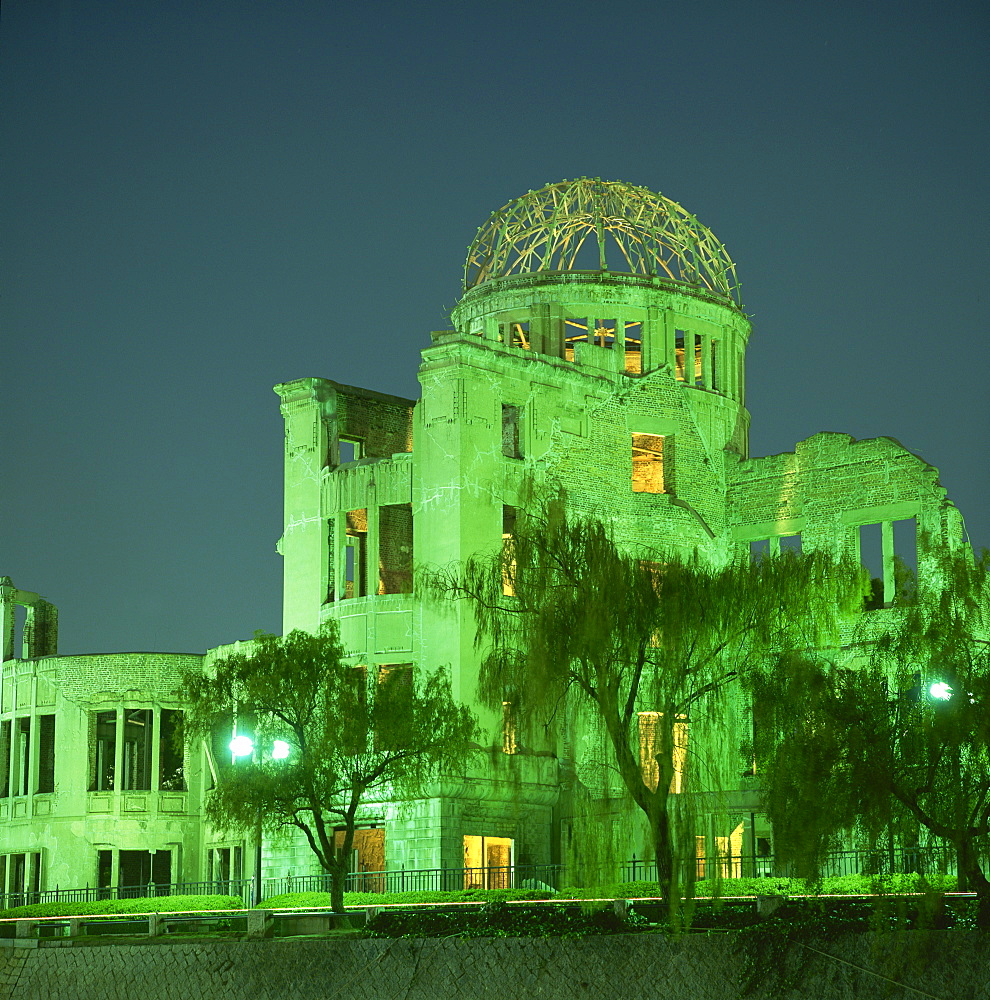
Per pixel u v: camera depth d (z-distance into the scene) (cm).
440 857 5475
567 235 7050
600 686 4100
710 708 4197
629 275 6775
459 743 4959
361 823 5781
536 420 6131
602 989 3572
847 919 3438
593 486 6259
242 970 4016
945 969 3219
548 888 5344
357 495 6125
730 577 4234
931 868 3678
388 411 6638
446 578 5738
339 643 5866
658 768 4278
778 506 6588
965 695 3516
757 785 5359
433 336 6069
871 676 3659
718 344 7044
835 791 3534
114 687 6644
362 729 4819
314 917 4428
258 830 4806
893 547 6131
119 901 5350
